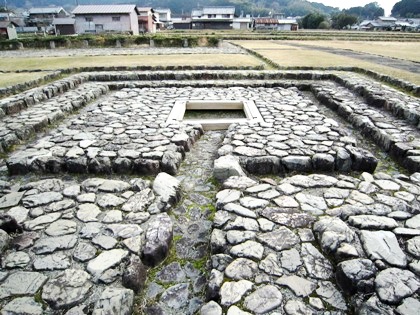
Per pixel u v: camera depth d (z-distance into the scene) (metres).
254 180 3.56
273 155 3.86
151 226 2.66
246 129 4.83
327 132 4.68
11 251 2.41
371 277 1.97
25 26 53.19
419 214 2.62
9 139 4.58
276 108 6.07
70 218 2.81
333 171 3.82
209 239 2.75
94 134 4.67
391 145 4.32
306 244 2.37
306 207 2.81
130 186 3.36
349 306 1.92
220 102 6.59
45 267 2.25
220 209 2.82
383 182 3.24
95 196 3.17
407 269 2.04
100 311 1.90
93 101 7.34
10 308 1.93
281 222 2.60
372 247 2.21
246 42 24.81
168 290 2.24
